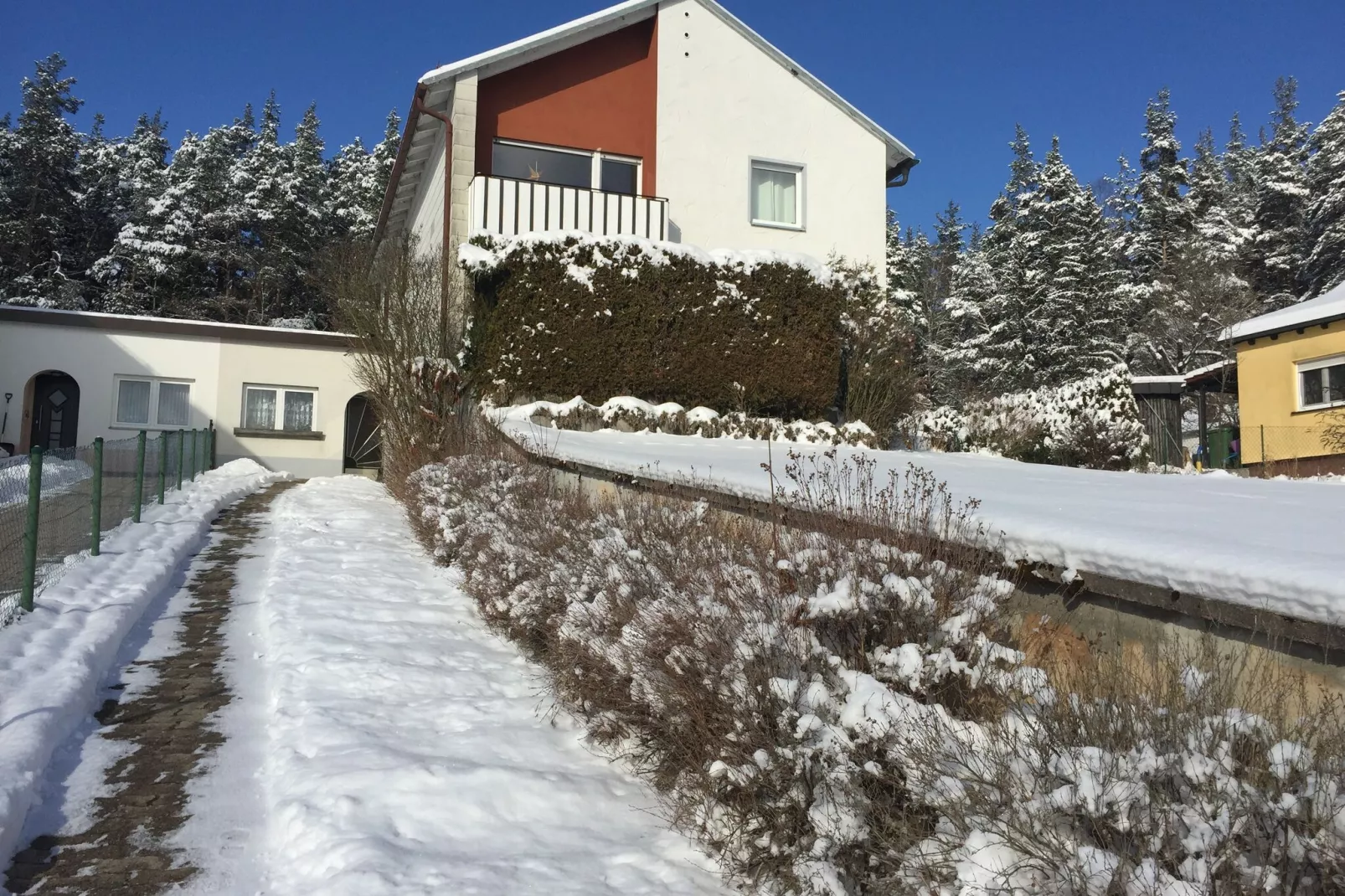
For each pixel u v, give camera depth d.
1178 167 45.53
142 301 36.59
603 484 8.21
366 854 3.56
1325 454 17.78
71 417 20.23
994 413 17.44
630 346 14.35
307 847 3.73
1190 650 3.15
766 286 15.20
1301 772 2.22
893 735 2.83
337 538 10.30
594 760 4.64
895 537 4.03
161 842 3.90
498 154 16.42
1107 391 16.66
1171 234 44.12
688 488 6.43
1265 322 19.36
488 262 13.95
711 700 3.56
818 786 3.04
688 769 3.77
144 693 5.66
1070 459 16.16
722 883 3.49
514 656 6.31
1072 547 3.62
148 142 44.66
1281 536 3.86
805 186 18.03
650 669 3.93
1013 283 39.31
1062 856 2.23
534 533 6.20
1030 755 2.53
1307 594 2.78
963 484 6.70
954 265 47.66
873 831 2.85
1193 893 2.08
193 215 37.38
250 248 38.72
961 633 3.30
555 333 14.01
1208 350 36.16
